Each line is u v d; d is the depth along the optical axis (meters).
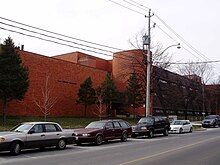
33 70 38.78
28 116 36.69
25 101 37.25
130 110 52.38
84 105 45.72
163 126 26.53
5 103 30.09
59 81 42.78
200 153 14.76
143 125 24.80
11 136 13.95
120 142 20.73
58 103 42.22
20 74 30.72
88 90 43.41
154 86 42.53
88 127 20.00
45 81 40.41
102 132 19.23
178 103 60.12
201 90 66.31
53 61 42.03
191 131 32.62
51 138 15.84
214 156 13.74
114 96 45.44
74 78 45.53
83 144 19.31
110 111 51.34
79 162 11.80
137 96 46.84
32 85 38.44
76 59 64.50
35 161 12.06
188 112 72.00
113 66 55.78
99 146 18.19
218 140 22.17
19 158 12.97
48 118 37.78
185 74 66.69
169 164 11.44
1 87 29.67
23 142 14.37
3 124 28.61
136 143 20.00
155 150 15.92
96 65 65.00
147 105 30.98
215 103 77.75
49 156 13.62
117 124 20.97
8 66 29.77
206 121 44.34
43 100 39.59
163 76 54.28
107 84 45.19
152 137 25.05
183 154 14.35
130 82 47.28
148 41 32.41
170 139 23.22
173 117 44.50
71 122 36.41
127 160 12.34
